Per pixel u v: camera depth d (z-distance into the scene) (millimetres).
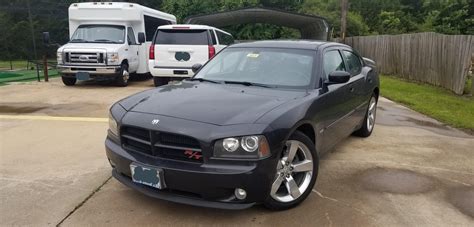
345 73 4496
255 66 4820
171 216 3621
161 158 3434
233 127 3330
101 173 4621
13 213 3646
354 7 48281
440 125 7656
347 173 4824
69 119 7402
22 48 35375
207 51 11008
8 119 7367
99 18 13047
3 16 35875
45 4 36656
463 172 4977
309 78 4516
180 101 3879
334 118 4723
